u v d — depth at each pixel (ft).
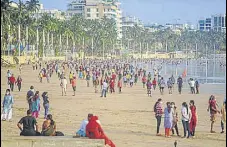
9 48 563.07
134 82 381.81
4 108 141.59
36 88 308.19
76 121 155.33
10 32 540.93
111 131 134.00
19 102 214.07
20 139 75.31
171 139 122.01
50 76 423.23
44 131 85.81
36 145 75.20
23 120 87.45
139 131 135.13
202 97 268.41
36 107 148.77
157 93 290.76
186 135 127.85
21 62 618.85
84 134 82.58
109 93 283.38
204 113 188.96
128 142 115.34
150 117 170.50
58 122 151.43
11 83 272.10
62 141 75.77
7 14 496.23
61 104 213.05
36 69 513.86
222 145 114.42
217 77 529.04
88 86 333.83
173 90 318.24
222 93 301.43
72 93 276.82
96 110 191.42
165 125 125.18
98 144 76.95
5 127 122.42
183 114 124.88
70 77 337.11
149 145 112.06
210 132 135.85
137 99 248.11
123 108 201.16
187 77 518.78
